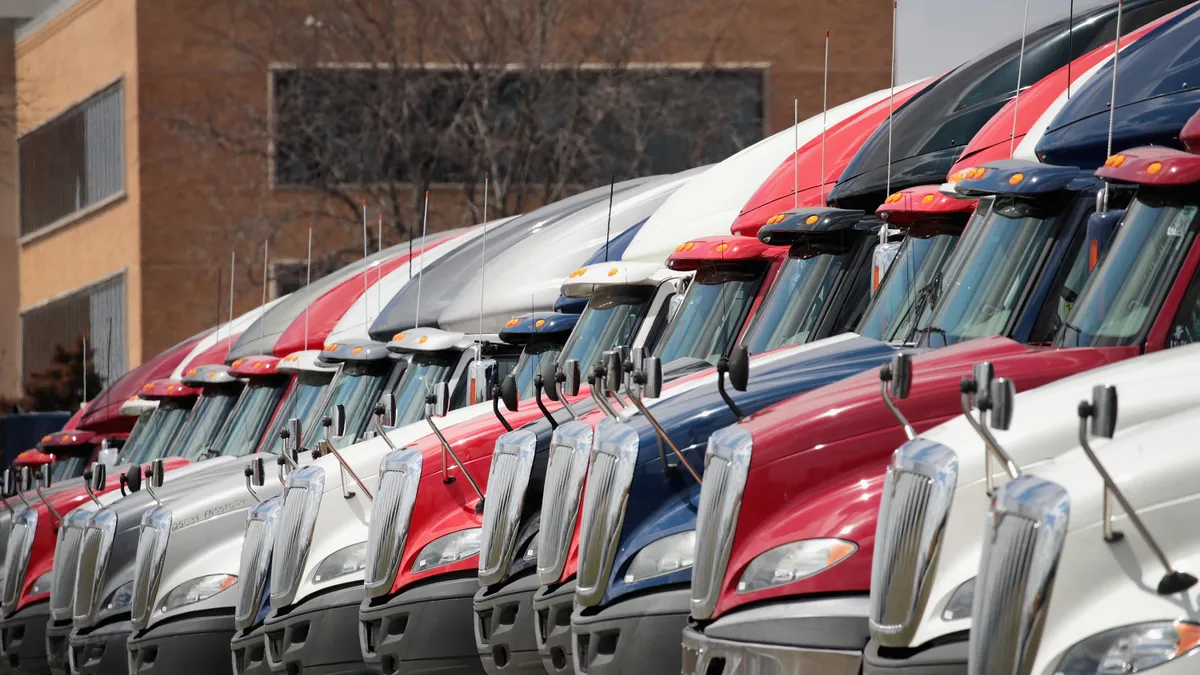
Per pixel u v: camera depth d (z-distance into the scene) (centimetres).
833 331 2247
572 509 2042
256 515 2641
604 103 8362
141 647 2842
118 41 9675
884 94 2803
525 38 8838
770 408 1781
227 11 9369
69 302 10438
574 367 2133
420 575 2325
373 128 8862
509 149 8500
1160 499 1173
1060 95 2158
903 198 2055
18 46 11106
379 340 3428
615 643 1889
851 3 7625
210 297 9300
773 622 1605
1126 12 2402
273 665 2525
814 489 1669
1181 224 1634
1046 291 1823
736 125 8531
